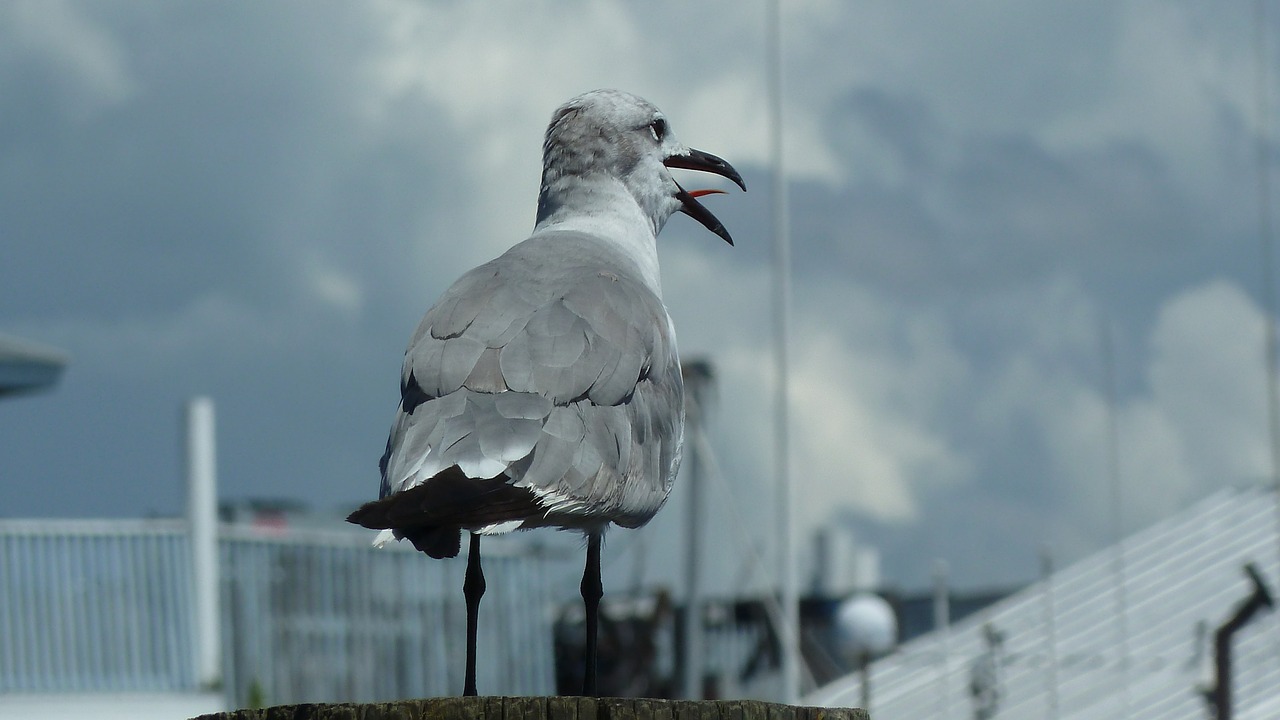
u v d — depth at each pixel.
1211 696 14.11
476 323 6.98
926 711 21.98
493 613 26.17
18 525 22.09
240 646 23.55
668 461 7.35
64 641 22.17
